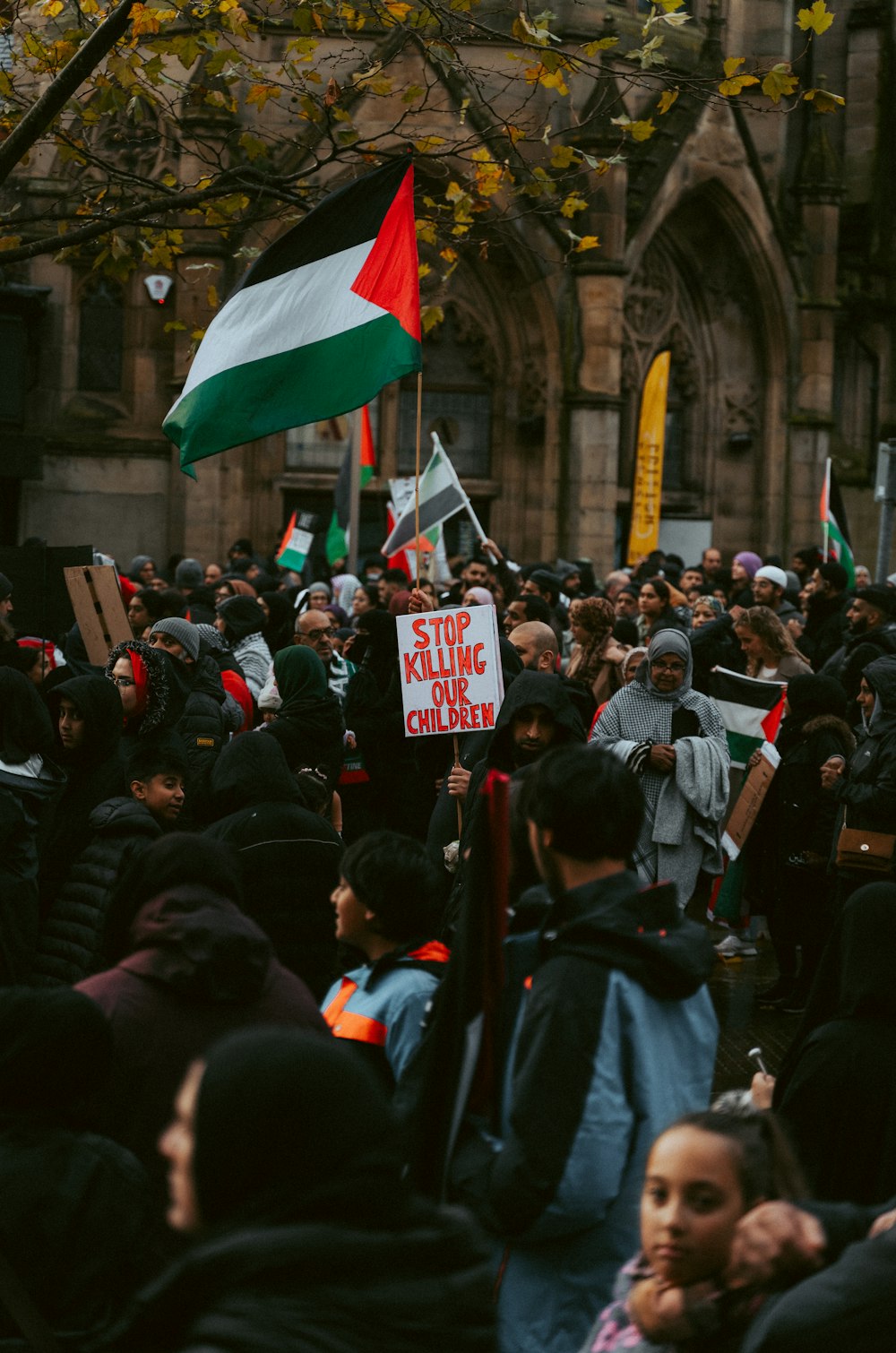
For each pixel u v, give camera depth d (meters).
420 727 7.88
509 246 25.66
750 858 10.92
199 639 8.84
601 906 3.33
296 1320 1.82
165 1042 3.76
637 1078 3.25
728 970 11.08
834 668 12.09
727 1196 2.48
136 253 11.77
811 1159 4.16
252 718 10.86
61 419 25.22
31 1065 3.23
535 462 26.84
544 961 3.36
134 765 6.60
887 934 4.21
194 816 7.11
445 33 9.71
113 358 25.39
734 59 9.21
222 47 22.42
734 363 28.95
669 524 29.08
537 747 6.26
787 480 29.11
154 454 25.34
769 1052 9.08
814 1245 2.41
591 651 10.80
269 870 5.78
